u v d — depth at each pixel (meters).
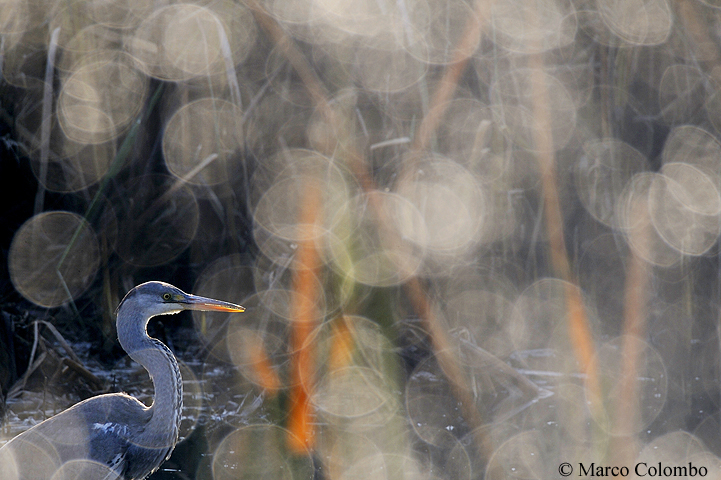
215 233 12.45
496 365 11.20
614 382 11.48
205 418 9.83
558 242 12.41
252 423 9.69
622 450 8.89
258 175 12.48
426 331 11.63
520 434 9.41
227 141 12.27
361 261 11.73
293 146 12.56
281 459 8.48
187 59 12.02
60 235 12.06
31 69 12.24
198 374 11.42
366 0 12.55
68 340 11.83
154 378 7.64
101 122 12.38
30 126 12.20
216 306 7.84
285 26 12.57
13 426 8.98
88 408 7.39
